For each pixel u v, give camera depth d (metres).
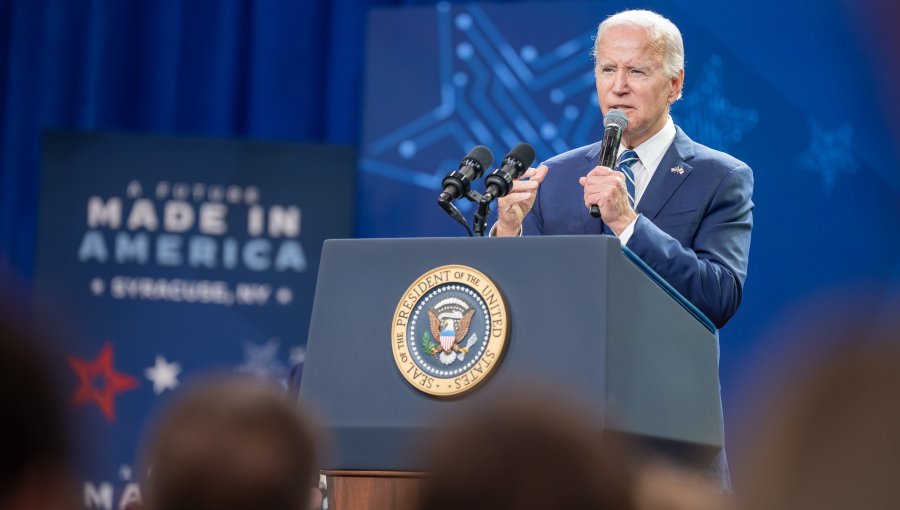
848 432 1.25
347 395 3.28
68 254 9.05
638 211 4.75
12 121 10.70
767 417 1.34
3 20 10.88
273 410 1.64
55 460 1.29
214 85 10.61
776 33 8.70
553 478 1.51
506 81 9.24
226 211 9.13
